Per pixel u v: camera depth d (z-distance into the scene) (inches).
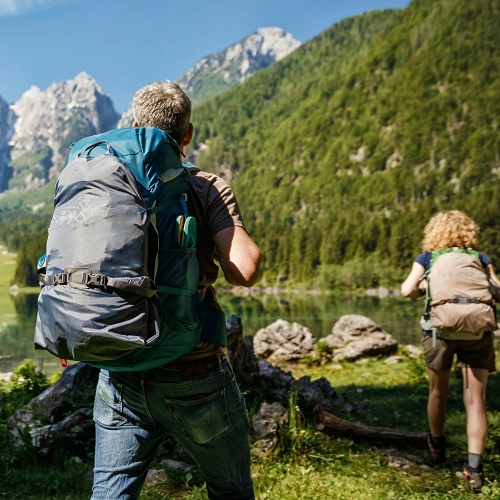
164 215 78.9
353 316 568.4
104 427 83.5
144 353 75.6
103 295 70.1
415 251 5221.5
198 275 79.7
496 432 202.8
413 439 199.0
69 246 72.1
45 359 866.1
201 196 85.4
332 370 486.9
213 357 82.4
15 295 5487.2
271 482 152.3
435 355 168.9
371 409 278.2
